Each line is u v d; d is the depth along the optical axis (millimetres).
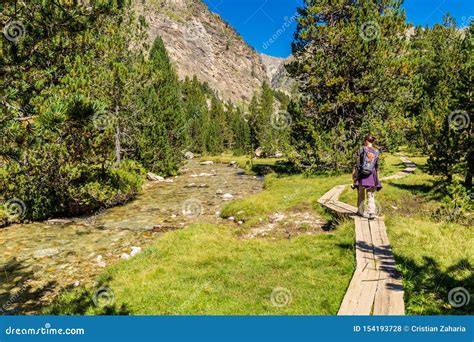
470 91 15523
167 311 6980
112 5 5340
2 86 4664
